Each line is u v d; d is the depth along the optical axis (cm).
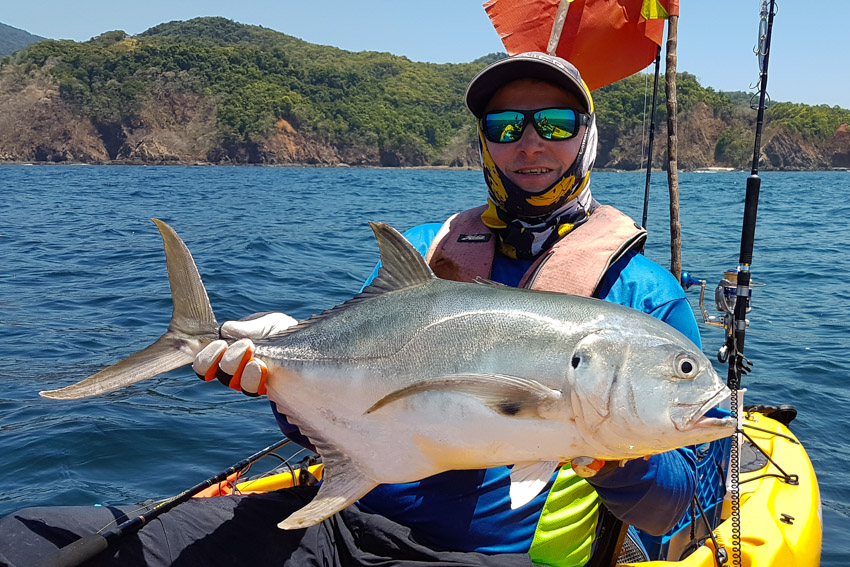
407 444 207
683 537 319
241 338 231
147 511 243
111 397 616
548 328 201
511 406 195
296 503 251
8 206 2759
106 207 2794
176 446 518
